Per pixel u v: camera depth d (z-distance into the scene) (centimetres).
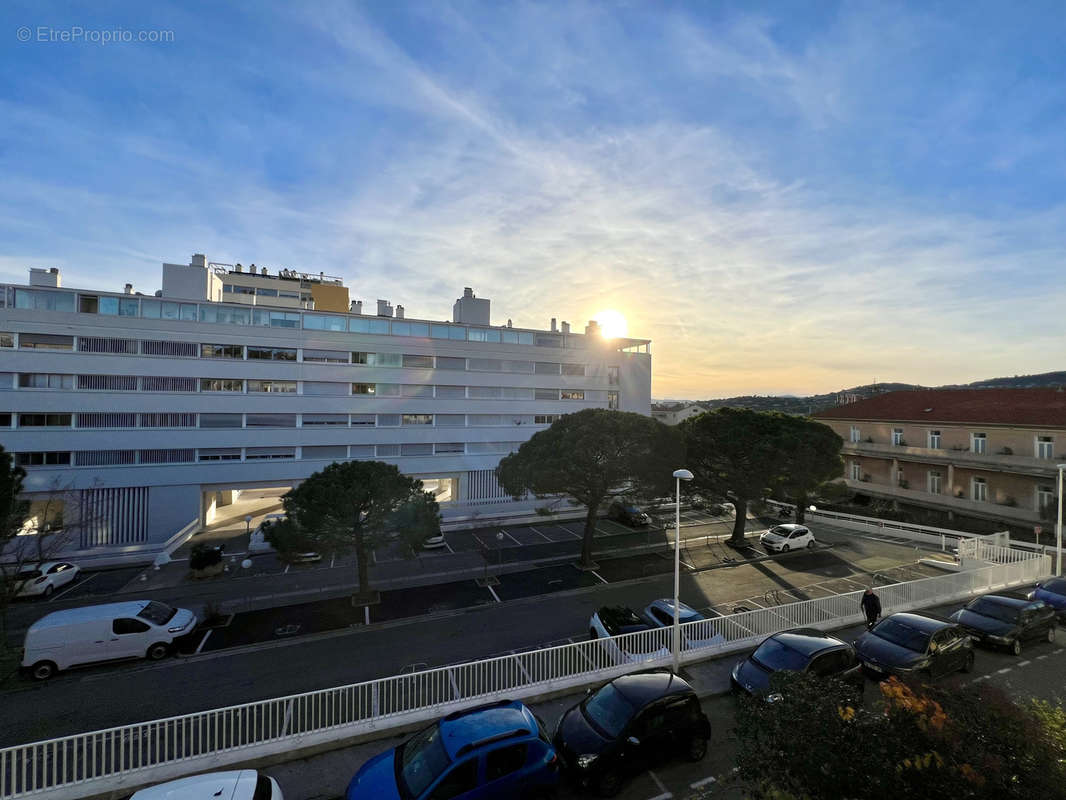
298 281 6234
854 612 1534
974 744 462
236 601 1967
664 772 845
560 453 2214
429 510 1930
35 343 2747
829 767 473
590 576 2269
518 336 4159
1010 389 3531
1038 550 2397
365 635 1636
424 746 752
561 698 1091
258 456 3228
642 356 4697
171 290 3191
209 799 638
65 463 2781
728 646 1287
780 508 3644
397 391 3672
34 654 1335
